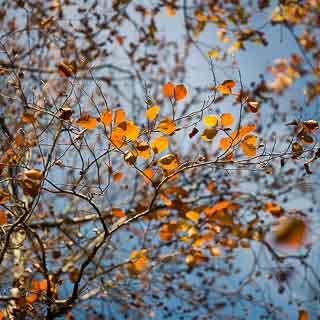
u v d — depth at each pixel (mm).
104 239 3229
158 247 4543
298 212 4254
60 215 4891
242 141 2848
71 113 2818
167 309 4773
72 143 2889
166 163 2793
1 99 3766
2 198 3004
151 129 2781
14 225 3045
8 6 4789
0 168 2965
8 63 4297
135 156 2791
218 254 4406
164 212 4176
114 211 3777
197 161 3102
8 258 3992
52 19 5094
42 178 2752
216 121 2791
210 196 4688
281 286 4602
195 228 3994
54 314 3357
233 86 2842
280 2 4922
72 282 3613
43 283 3459
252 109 2787
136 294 4461
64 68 3164
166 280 4730
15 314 3418
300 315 3703
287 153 2922
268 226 4418
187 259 4379
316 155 2904
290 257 4559
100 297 4285
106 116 2658
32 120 2992
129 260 3742
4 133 3404
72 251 4406
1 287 3814
